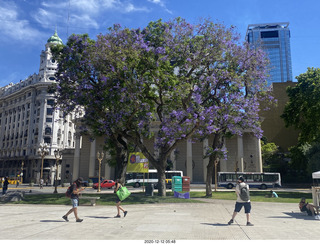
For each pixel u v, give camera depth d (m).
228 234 8.25
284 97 71.31
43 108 83.06
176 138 21.23
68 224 9.90
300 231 8.81
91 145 65.25
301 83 37.50
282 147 69.62
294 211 14.97
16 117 93.06
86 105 21.70
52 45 23.02
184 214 13.18
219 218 11.92
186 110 21.17
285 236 7.98
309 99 35.88
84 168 67.00
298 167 52.69
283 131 70.31
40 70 88.75
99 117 22.41
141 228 9.17
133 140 23.00
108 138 25.73
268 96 24.84
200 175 61.81
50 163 79.88
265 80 24.09
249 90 24.36
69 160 69.81
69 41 21.88
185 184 28.02
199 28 22.69
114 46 19.81
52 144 81.06
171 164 55.88
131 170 24.12
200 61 22.66
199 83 22.92
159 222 10.53
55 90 23.44
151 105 23.47
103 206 16.78
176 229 9.04
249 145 61.34
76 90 21.42
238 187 10.20
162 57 20.78
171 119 21.17
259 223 10.53
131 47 19.97
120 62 19.22
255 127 23.56
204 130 22.28
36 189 43.94
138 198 19.77
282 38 164.62
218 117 21.86
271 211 14.97
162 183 22.52
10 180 68.44
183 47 21.94
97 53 19.52
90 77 21.81
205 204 18.50
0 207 16.30
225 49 23.08
